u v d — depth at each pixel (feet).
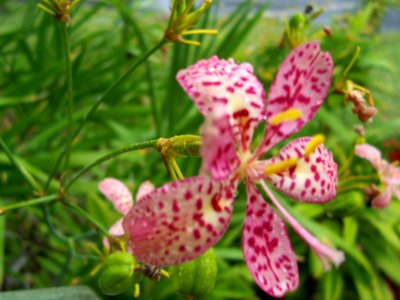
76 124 0.74
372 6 1.09
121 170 0.86
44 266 0.70
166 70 0.92
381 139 0.90
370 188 0.54
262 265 0.31
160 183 0.69
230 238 0.73
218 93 0.30
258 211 0.32
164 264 0.27
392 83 1.25
